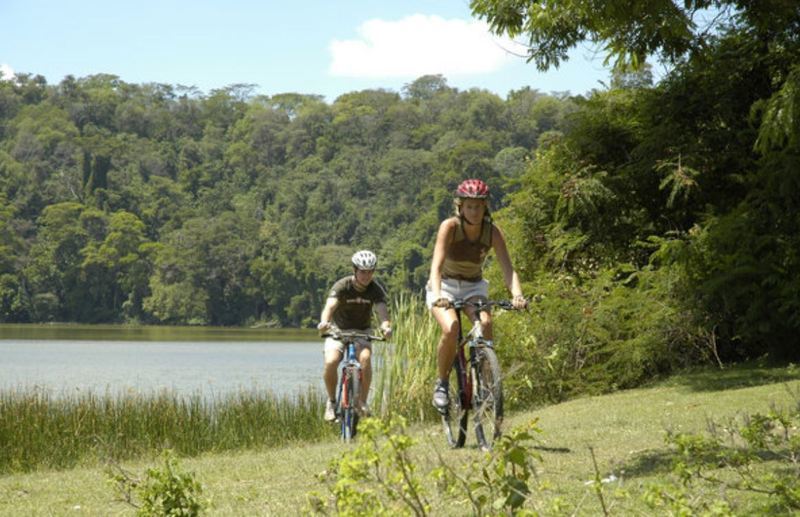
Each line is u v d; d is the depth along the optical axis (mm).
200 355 56969
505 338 14305
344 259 134875
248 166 168750
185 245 132375
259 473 7750
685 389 12523
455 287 7828
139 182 160125
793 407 9094
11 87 184500
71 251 135625
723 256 14016
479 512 3764
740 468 5594
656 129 16266
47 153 160125
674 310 14414
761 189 14953
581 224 17188
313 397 13617
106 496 7227
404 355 13820
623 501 5363
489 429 8312
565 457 7227
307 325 129875
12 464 11406
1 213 139625
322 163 164875
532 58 13023
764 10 13414
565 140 17703
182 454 12109
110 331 107750
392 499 3785
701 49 12164
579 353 14391
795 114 13164
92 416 12594
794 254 13539
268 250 134500
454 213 7703
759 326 13742
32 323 132375
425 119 176500
